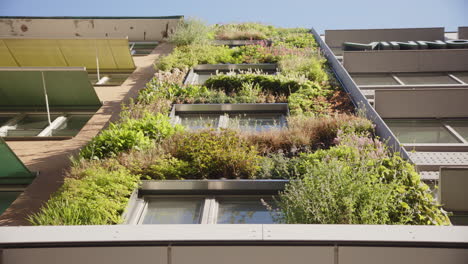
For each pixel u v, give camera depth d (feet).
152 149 31.81
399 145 30.63
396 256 15.12
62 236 15.57
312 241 15.14
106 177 26.53
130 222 25.18
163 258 15.29
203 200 27.84
